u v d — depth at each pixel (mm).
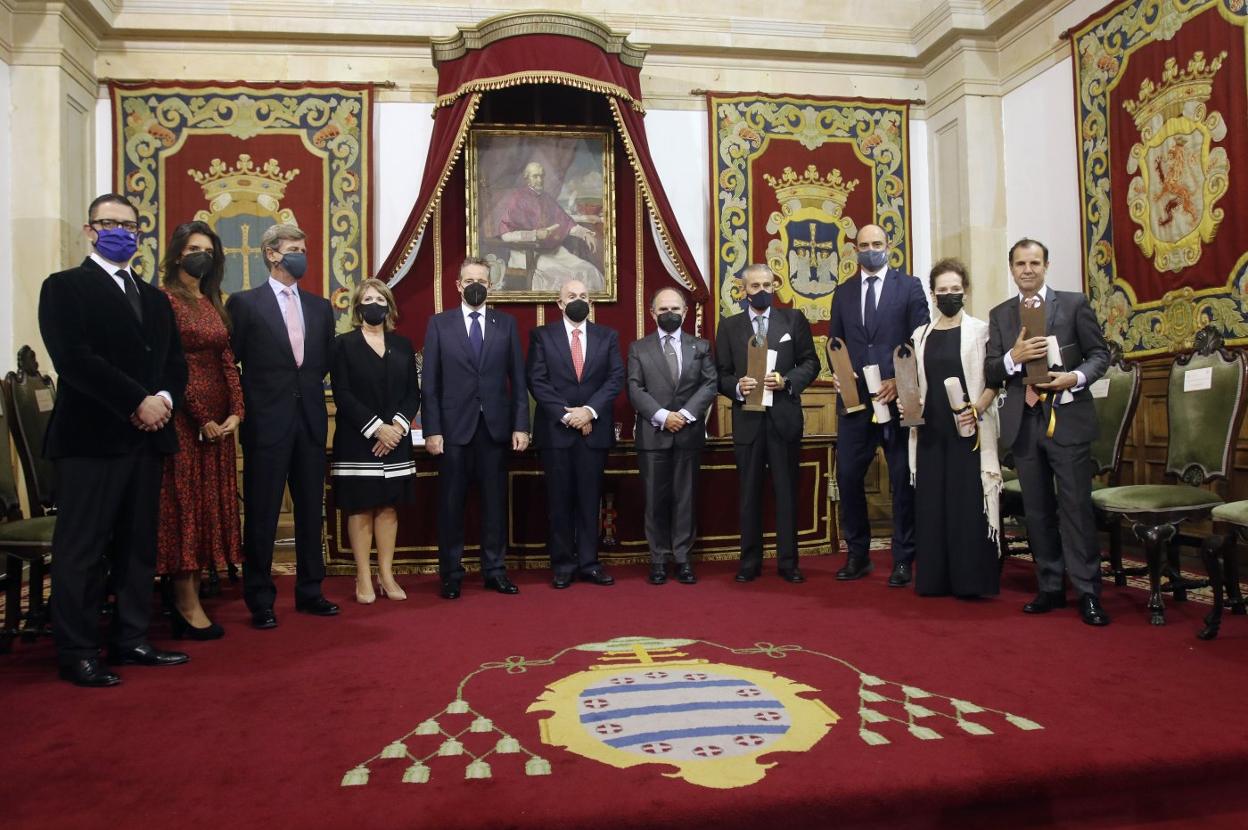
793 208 7289
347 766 2293
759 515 4941
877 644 3455
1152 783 2281
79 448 3123
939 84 7445
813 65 7484
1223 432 4148
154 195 6637
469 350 4660
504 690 2910
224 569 4910
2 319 6020
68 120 6309
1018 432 4020
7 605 3619
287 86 6793
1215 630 3490
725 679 2988
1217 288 5250
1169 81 5551
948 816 2184
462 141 6219
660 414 4844
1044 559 4016
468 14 6902
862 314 4992
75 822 2000
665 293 5074
